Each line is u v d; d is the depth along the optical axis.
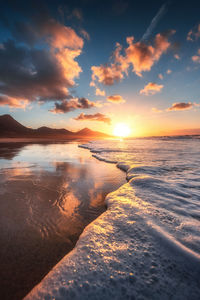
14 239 2.28
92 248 1.88
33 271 1.75
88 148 19.62
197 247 1.78
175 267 1.54
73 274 1.51
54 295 1.31
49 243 2.21
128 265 1.59
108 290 1.33
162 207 3.08
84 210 3.29
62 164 8.64
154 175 6.03
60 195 4.09
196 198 3.60
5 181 5.24
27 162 9.05
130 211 2.91
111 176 6.31
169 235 2.05
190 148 18.81
